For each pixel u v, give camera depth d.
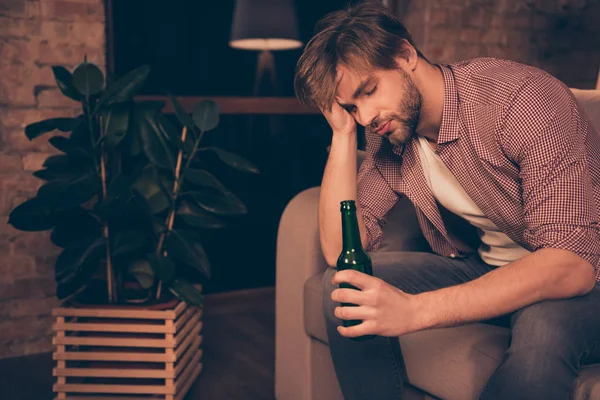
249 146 3.08
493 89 1.19
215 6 2.90
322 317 1.59
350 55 1.22
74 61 2.35
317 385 1.70
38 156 2.32
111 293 1.90
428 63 1.30
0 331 2.32
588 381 1.01
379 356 1.32
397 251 1.65
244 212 1.93
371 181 1.54
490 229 1.40
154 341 1.79
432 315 1.08
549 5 3.22
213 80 2.93
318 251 1.70
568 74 3.30
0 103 2.26
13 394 1.99
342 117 1.49
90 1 2.36
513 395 1.01
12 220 1.87
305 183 3.21
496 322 1.34
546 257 1.06
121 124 1.90
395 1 3.11
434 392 1.27
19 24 2.26
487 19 3.11
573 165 1.09
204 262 1.87
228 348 2.38
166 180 1.94
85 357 1.81
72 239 1.93
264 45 2.98
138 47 2.79
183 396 1.91
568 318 1.04
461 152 1.28
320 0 3.08
